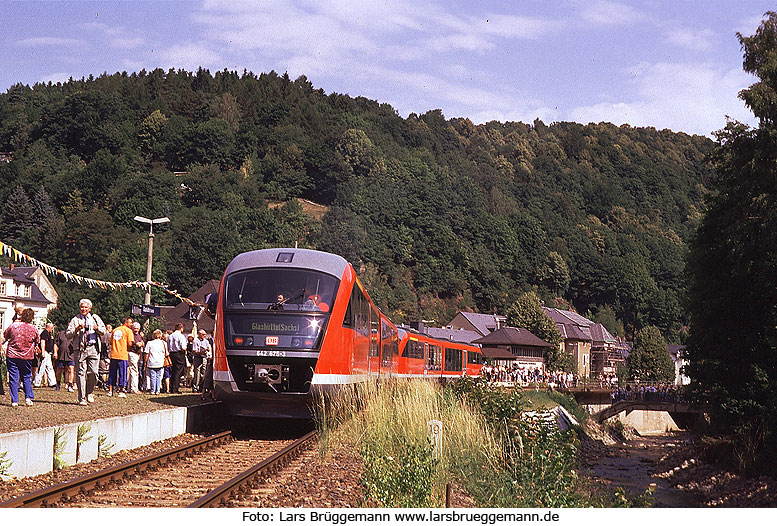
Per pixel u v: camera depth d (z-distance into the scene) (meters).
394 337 31.88
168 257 123.75
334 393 18.14
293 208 167.12
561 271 194.50
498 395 21.89
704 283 35.44
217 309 18.55
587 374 139.12
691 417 73.81
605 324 180.75
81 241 130.75
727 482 30.20
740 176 32.19
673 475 33.84
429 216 175.38
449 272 169.25
